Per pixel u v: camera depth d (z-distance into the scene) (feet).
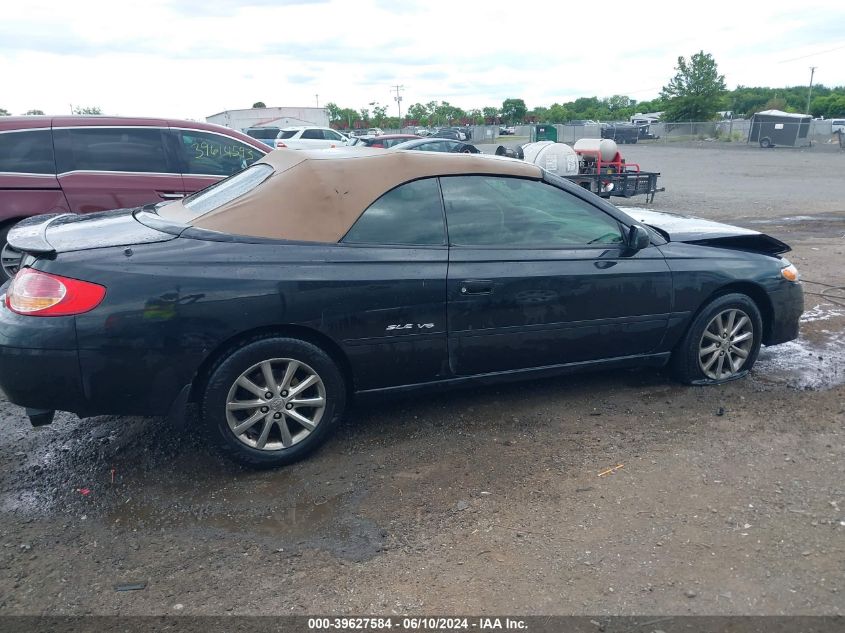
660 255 14.33
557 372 13.99
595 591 8.86
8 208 20.66
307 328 11.62
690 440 12.84
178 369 10.94
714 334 15.17
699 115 196.24
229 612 8.61
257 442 11.74
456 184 12.98
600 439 12.92
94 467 12.21
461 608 8.61
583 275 13.42
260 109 127.44
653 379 15.78
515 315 13.01
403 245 12.32
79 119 21.79
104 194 21.76
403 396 12.94
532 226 13.44
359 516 10.59
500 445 12.76
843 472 11.66
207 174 23.27
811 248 30.58
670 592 8.82
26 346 10.31
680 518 10.37
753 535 9.94
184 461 12.35
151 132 22.57
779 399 14.64
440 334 12.55
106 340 10.49
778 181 70.03
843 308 21.29
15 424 13.97
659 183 69.46
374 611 8.58
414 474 11.78
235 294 11.03
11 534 10.26
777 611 8.48
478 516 10.52
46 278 10.53
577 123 223.92
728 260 14.99
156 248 11.05
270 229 11.68
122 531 10.31
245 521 10.50
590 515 10.49
